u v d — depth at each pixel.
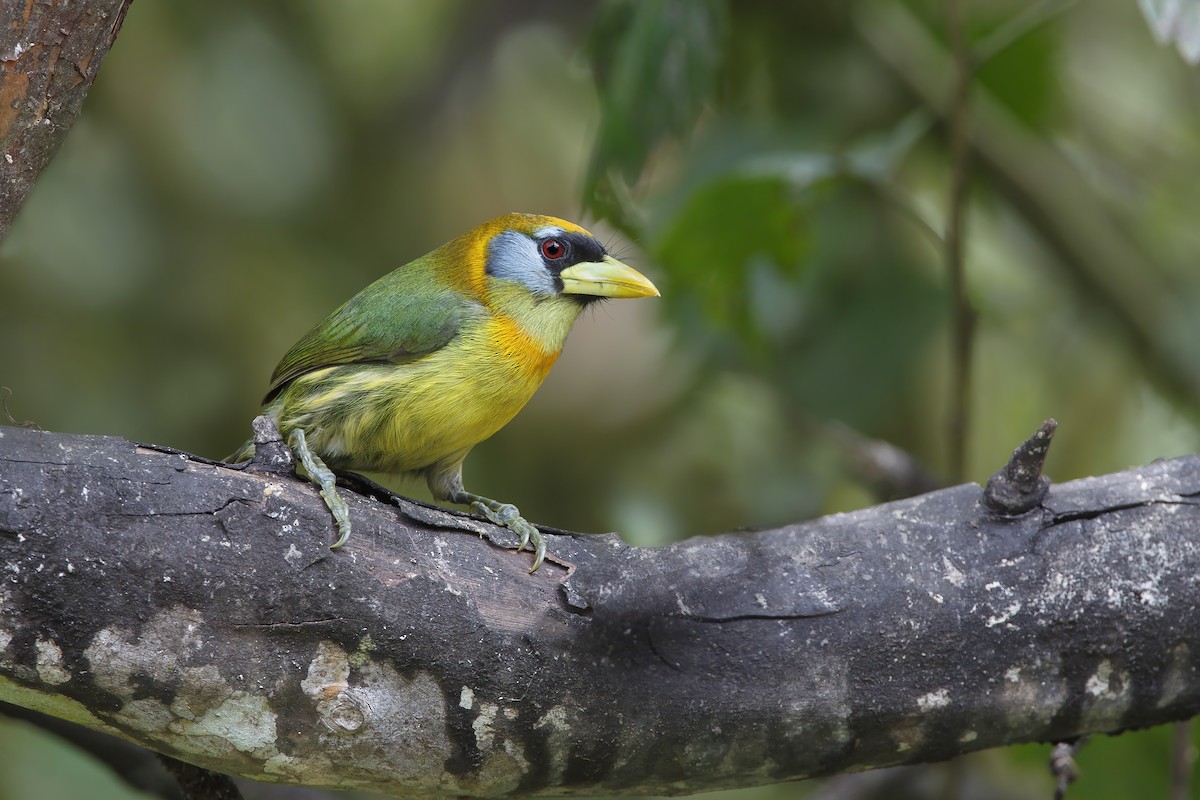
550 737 6.04
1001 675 6.26
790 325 11.64
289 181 12.50
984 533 6.38
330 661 5.75
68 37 5.57
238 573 5.62
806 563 6.29
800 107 12.49
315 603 5.71
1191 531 6.36
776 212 10.01
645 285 8.86
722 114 11.78
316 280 12.84
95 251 11.65
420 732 5.90
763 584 6.21
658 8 9.08
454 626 5.88
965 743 6.41
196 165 12.26
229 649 5.62
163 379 11.84
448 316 8.44
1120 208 13.17
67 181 11.62
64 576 5.41
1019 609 6.25
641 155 9.22
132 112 12.09
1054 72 12.28
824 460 11.17
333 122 12.72
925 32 12.48
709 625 6.13
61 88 5.65
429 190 13.32
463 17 12.41
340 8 13.05
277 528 5.71
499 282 8.69
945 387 12.89
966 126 9.12
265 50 12.43
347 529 5.83
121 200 11.84
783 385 11.53
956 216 9.16
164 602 5.53
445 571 5.96
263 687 5.70
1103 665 6.30
